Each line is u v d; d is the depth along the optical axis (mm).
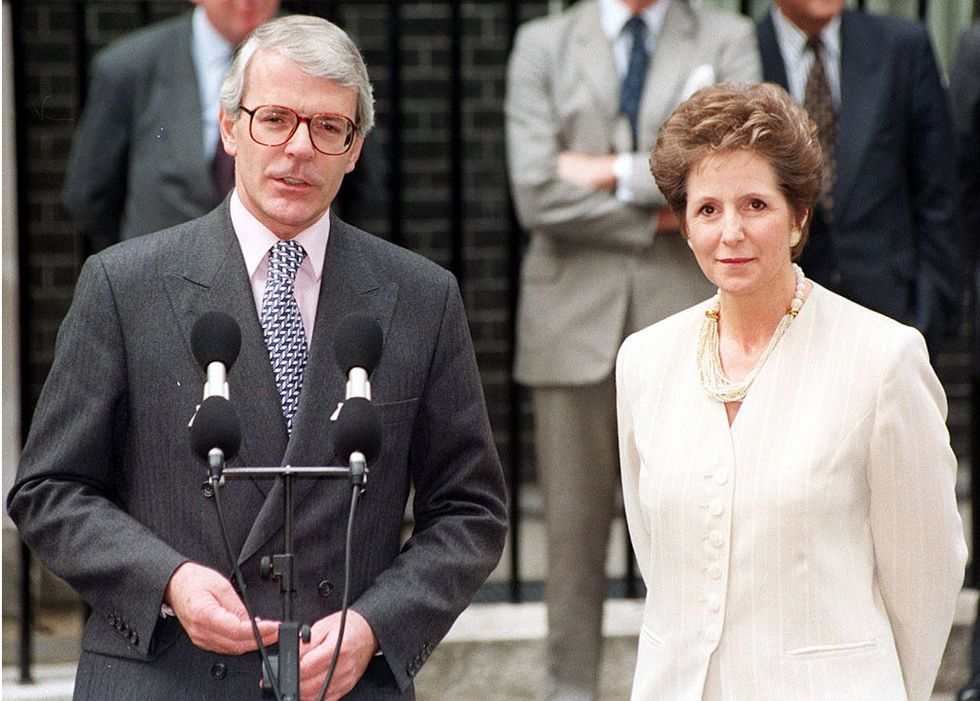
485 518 13133
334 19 22438
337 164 12547
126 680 12516
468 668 21859
